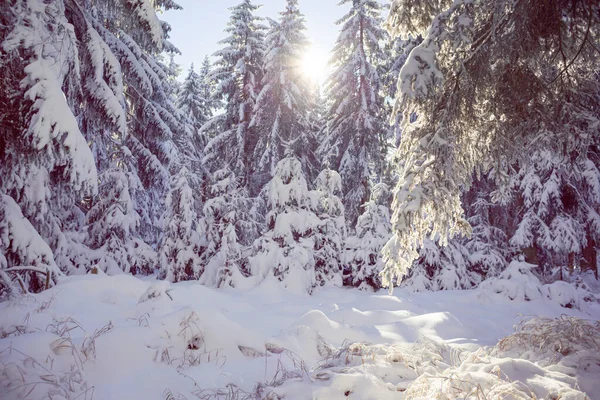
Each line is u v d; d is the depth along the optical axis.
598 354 3.24
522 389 2.53
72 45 7.27
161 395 3.12
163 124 15.62
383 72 19.17
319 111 26.30
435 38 4.56
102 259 13.29
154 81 16.22
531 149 5.61
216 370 3.72
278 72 18.86
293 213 12.01
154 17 10.91
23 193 7.42
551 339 3.65
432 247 12.97
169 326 4.07
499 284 9.87
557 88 5.06
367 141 17.52
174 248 14.32
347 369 3.34
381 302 9.01
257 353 4.19
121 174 14.34
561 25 4.26
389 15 5.45
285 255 11.35
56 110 6.41
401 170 5.39
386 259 4.91
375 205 13.46
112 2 10.80
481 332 6.07
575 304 9.11
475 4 4.45
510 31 4.33
